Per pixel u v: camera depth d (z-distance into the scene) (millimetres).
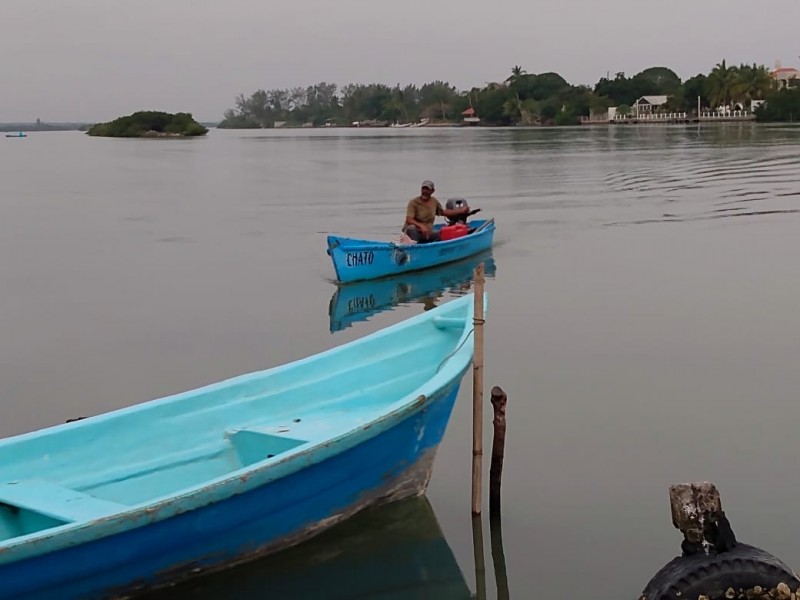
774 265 17047
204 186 40219
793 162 42281
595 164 46250
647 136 83938
